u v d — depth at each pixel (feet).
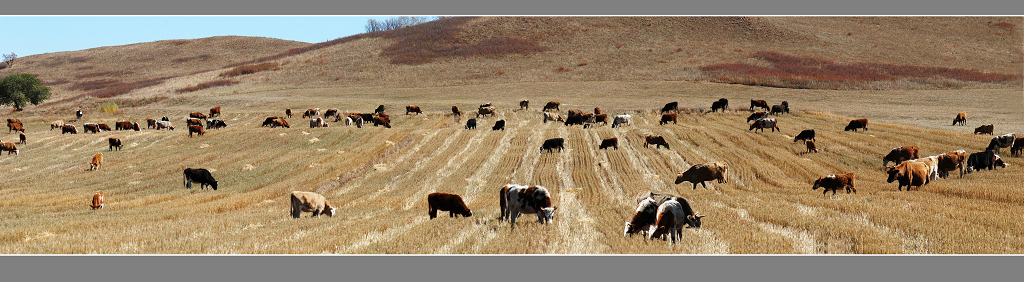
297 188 92.79
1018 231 49.96
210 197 84.84
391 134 151.84
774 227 53.21
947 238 47.44
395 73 342.44
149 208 75.20
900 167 75.20
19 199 80.23
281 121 176.96
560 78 310.45
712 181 91.30
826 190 76.89
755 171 99.40
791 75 289.94
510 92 273.95
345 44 444.55
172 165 113.29
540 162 114.32
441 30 442.09
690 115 186.19
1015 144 103.30
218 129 170.91
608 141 126.62
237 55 521.24
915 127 151.53
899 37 406.41
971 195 69.41
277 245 47.09
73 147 140.87
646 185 89.30
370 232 52.49
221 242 49.08
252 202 82.02
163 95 289.33
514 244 46.68
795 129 152.66
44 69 502.38
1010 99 229.66
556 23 437.99
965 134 135.95
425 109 220.23
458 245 46.68
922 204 63.36
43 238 52.75
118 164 115.75
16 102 266.98
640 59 346.33
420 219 61.16
